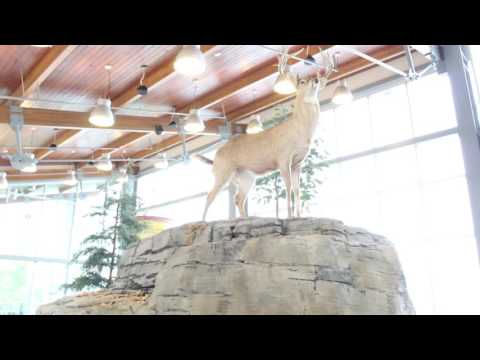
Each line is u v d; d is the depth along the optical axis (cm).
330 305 297
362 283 320
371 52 801
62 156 1177
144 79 759
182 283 316
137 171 1386
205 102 895
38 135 973
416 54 776
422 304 696
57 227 1303
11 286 1187
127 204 849
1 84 718
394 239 749
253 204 970
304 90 374
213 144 1133
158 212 1269
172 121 921
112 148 1107
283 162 378
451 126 719
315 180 657
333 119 894
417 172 748
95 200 1377
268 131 396
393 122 800
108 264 784
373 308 314
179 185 1237
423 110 762
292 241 319
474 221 644
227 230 353
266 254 319
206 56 732
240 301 304
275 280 307
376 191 793
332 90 900
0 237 1200
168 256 383
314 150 664
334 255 314
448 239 689
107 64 709
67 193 1347
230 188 1034
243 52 738
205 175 1166
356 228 353
